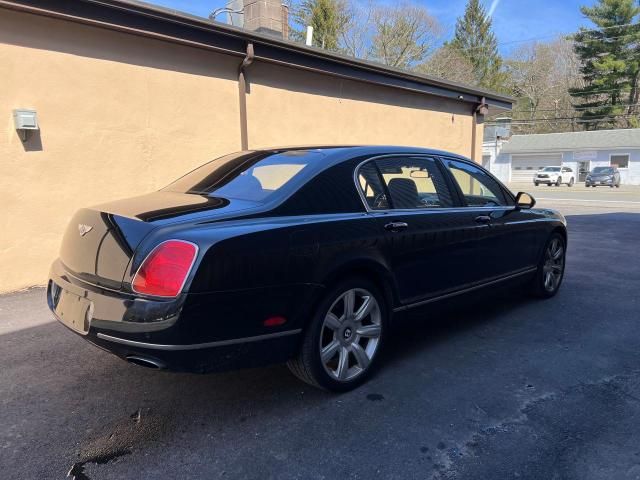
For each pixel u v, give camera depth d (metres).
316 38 38.19
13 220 5.55
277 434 2.75
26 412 2.97
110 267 2.68
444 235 3.83
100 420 2.89
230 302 2.63
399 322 3.62
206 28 6.65
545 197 26.08
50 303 3.19
